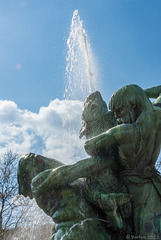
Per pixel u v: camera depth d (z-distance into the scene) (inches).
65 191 93.3
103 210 91.4
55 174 93.9
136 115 99.8
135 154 96.4
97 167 96.4
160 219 92.0
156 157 100.3
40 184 93.8
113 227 90.5
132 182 96.3
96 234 88.4
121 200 88.7
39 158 104.7
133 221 93.0
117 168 100.3
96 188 93.4
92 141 98.0
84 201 93.4
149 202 94.0
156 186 96.4
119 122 103.0
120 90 102.4
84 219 89.4
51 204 92.9
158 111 99.9
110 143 96.8
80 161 96.5
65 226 88.9
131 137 95.1
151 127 97.5
